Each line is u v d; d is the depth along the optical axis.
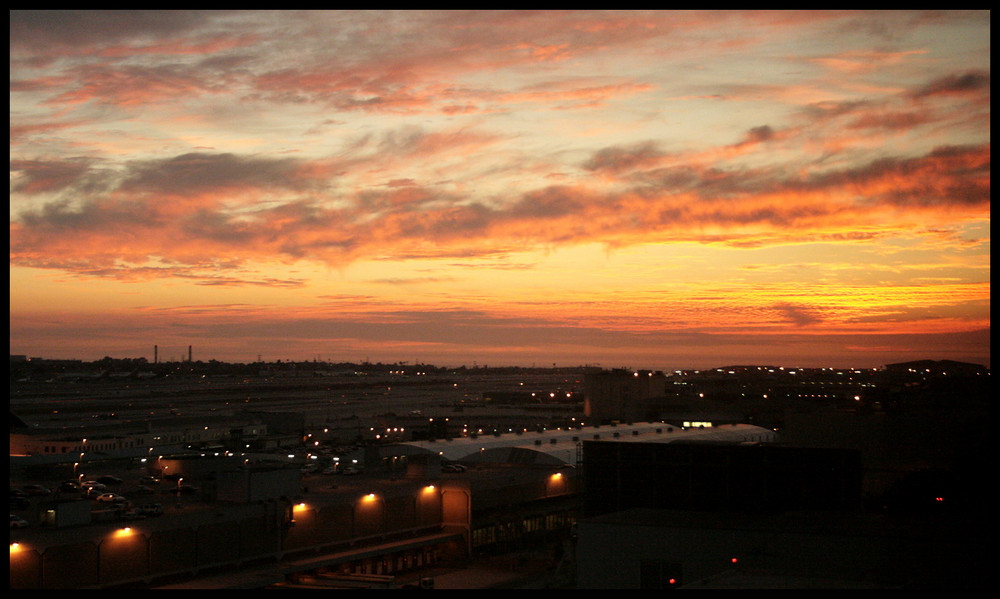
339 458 144.50
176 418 193.88
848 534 52.19
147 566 74.06
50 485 118.75
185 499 92.19
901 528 54.59
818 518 59.50
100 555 70.69
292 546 86.38
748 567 53.16
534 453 126.19
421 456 107.88
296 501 87.50
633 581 57.78
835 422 111.81
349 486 101.25
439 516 102.25
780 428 181.62
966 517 59.00
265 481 87.19
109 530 71.62
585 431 152.75
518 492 108.94
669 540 56.97
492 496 104.94
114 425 173.62
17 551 65.19
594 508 78.62
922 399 128.88
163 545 75.50
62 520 71.06
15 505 85.62
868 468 103.81
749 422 193.50
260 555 83.12
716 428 164.12
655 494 76.75
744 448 74.44
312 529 88.56
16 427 161.75
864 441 109.62
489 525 103.69
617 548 58.47
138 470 138.50
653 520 60.03
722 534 55.72
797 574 48.91
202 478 118.38
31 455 138.38
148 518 75.69
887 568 50.81
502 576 90.75
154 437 171.50
